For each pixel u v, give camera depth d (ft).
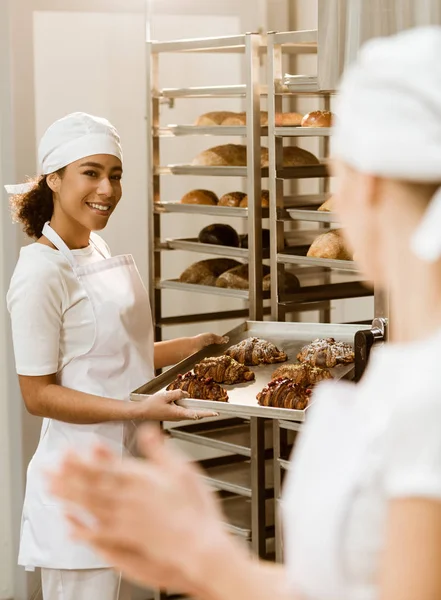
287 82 10.12
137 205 13.03
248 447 10.53
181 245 11.69
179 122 13.24
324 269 12.61
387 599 2.11
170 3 12.80
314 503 2.48
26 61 11.81
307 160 11.16
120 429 8.71
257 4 13.38
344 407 2.61
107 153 8.75
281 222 10.57
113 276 8.97
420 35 2.43
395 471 2.19
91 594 8.53
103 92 12.56
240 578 2.41
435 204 2.25
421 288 2.32
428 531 2.10
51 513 8.52
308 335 10.37
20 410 11.96
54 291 8.54
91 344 8.75
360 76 2.43
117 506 2.41
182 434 10.85
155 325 12.03
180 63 13.12
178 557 2.41
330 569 2.40
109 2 12.44
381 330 7.54
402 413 2.21
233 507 10.97
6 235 11.81
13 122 11.72
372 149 2.33
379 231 2.41
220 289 11.25
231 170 10.98
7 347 11.97
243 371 9.31
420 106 2.29
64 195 8.73
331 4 8.54
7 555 12.33
